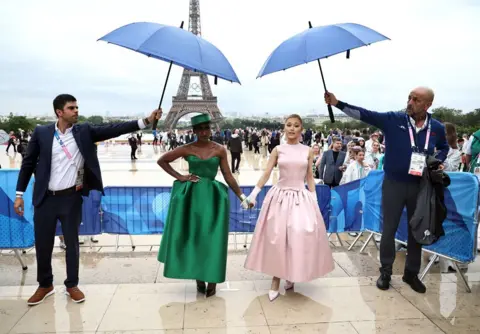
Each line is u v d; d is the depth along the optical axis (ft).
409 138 11.93
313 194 11.96
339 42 11.00
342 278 13.30
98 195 17.51
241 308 11.07
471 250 12.27
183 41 10.78
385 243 12.46
